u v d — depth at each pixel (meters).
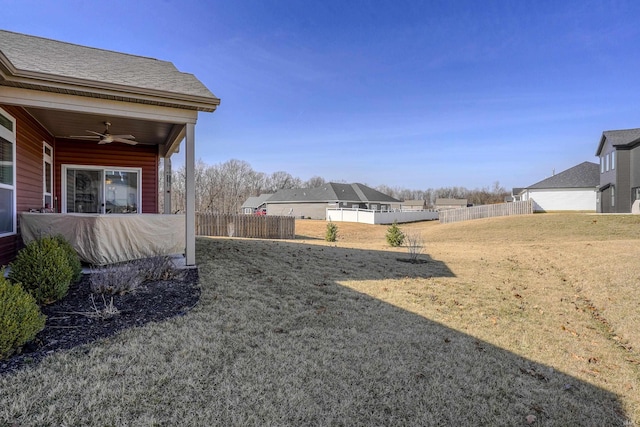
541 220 18.94
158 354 2.94
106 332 3.25
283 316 4.18
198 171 47.69
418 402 2.73
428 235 18.88
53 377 2.48
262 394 2.60
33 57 5.82
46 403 2.23
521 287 6.68
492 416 2.65
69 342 3.01
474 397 2.88
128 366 2.72
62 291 3.96
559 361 3.71
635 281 6.43
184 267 5.93
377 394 2.78
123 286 4.35
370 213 29.98
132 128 7.90
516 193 39.28
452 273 7.54
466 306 5.30
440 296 5.70
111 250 5.51
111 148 9.43
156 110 5.82
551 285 6.93
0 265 5.30
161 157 10.41
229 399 2.49
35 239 5.52
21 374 2.48
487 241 15.91
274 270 6.39
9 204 5.68
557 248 10.79
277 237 18.33
